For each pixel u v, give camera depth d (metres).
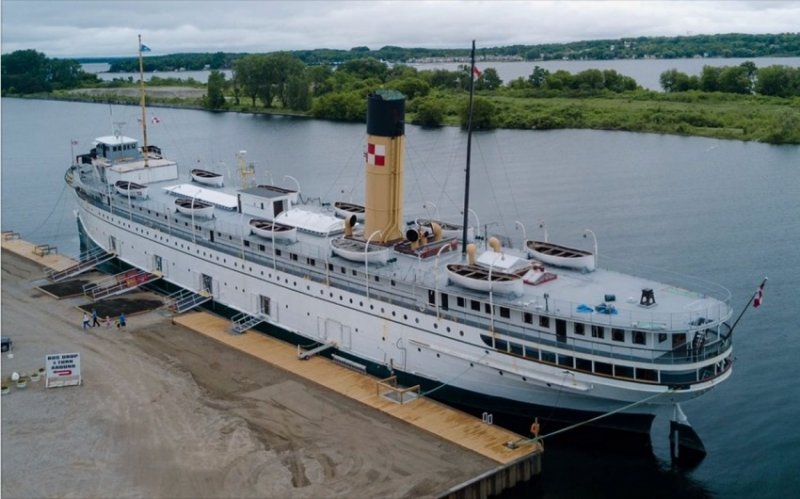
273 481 42.09
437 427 47.47
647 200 108.25
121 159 89.81
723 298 71.00
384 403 50.69
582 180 122.69
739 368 58.16
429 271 55.16
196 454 44.81
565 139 168.00
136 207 78.19
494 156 146.88
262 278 63.69
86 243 93.88
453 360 51.09
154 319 66.44
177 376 55.12
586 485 45.38
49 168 143.88
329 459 44.16
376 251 56.44
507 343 48.50
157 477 42.59
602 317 46.38
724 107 196.75
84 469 43.44
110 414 49.59
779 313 67.31
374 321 55.38
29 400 51.56
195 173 85.50
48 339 62.06
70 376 53.72
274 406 50.50
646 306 47.72
